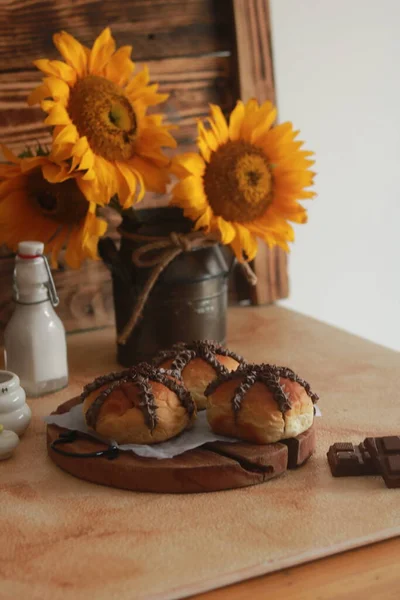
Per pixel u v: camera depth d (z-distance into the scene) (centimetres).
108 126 119
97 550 91
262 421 101
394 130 169
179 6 142
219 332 129
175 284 124
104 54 122
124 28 139
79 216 123
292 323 144
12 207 122
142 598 86
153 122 125
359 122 166
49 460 106
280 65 157
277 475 101
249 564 89
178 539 92
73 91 119
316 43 159
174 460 100
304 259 167
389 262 175
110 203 124
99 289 143
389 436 103
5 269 136
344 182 167
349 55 162
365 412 114
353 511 96
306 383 104
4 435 105
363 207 169
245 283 152
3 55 132
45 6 134
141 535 93
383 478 101
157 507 97
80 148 115
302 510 96
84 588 87
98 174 117
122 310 128
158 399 101
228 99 148
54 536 93
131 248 124
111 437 102
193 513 96
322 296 170
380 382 122
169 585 87
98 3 137
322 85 161
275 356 131
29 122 135
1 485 101
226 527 94
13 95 133
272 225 126
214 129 123
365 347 133
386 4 164
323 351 132
